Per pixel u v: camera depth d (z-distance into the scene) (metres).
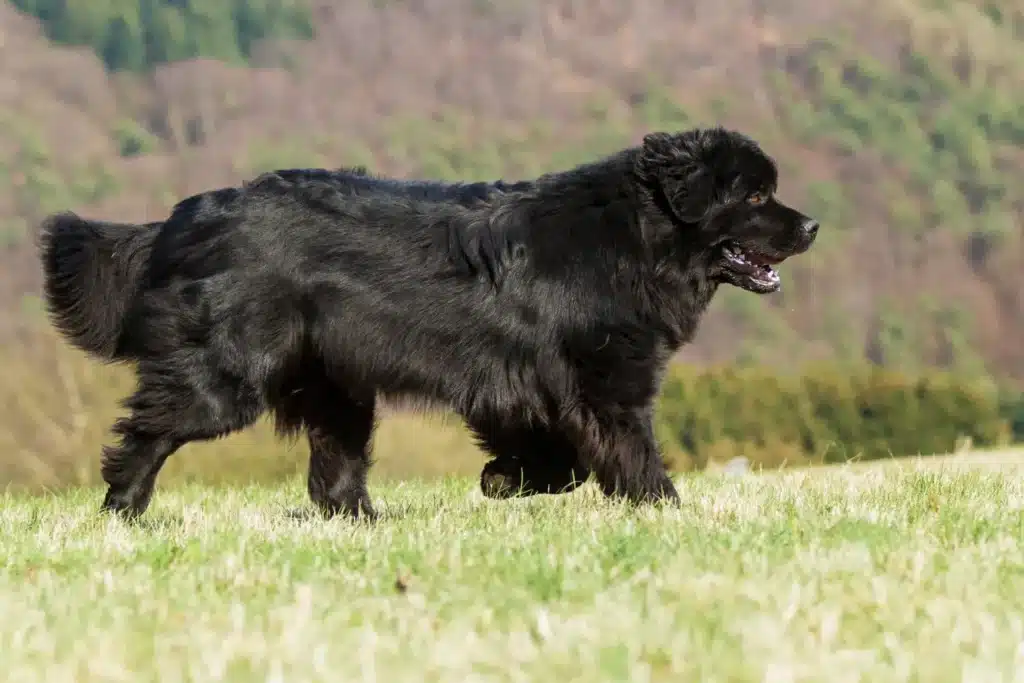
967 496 11.97
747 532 9.30
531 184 11.61
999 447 27.34
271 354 11.06
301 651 6.36
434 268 11.16
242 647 6.43
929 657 6.21
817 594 7.42
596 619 6.80
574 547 8.83
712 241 11.57
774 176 11.70
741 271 11.84
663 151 11.44
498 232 11.27
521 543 9.19
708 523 9.97
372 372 11.29
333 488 12.48
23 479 32.50
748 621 6.73
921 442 31.06
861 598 7.31
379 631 6.79
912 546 8.74
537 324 11.22
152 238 11.48
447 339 11.24
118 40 95.88
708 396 31.23
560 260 11.24
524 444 12.27
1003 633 6.59
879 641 6.54
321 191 11.23
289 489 16.95
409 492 15.73
